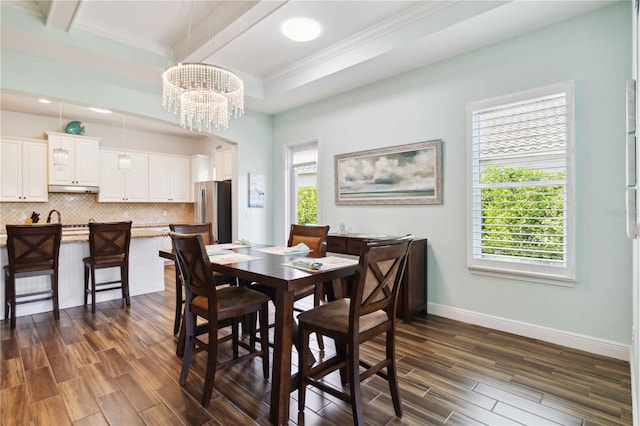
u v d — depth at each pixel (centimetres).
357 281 157
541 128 272
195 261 191
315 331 180
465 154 314
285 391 173
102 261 361
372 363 236
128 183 622
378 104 381
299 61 378
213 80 293
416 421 173
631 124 150
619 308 240
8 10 268
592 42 248
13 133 523
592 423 171
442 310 334
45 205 559
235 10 268
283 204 506
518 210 285
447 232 330
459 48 303
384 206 380
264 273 182
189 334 209
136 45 333
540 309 276
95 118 568
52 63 328
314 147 469
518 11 247
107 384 209
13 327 305
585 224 253
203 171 692
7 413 180
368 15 289
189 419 176
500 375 219
